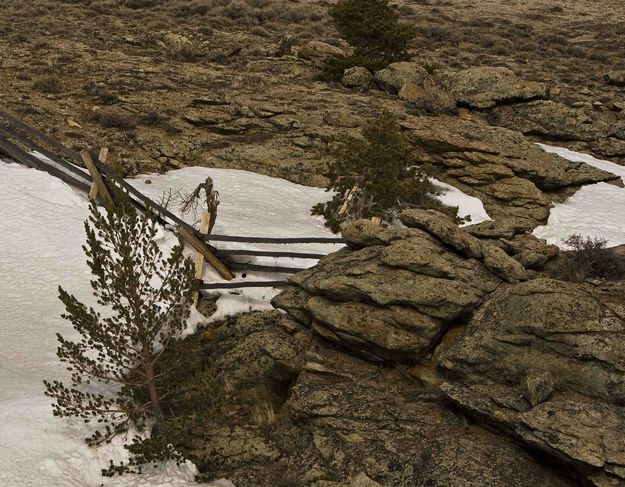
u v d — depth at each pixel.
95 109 27.67
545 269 14.48
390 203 22.70
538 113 32.91
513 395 10.49
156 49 40.22
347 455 10.61
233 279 17.83
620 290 12.66
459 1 79.00
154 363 12.35
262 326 15.84
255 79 34.88
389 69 35.75
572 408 9.84
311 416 11.59
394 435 10.74
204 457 11.71
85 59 34.91
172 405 12.63
